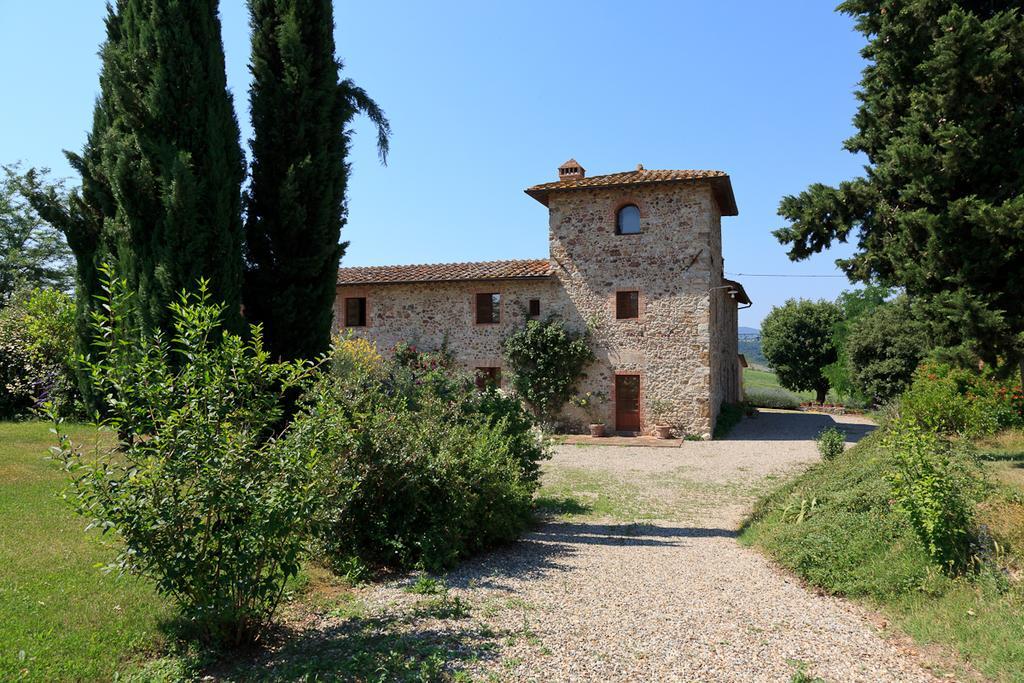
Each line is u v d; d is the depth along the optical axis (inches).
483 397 412.8
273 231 384.2
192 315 181.9
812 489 345.4
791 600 227.8
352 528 260.8
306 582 233.0
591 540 330.6
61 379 543.2
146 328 327.3
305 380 219.9
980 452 390.9
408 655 170.2
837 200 439.5
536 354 763.4
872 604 219.0
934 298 378.9
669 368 744.3
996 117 369.1
